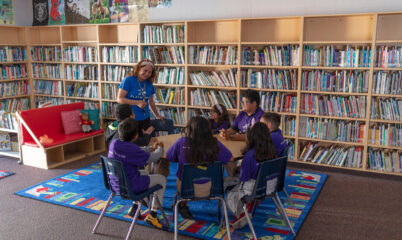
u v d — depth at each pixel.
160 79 5.64
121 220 3.30
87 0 6.34
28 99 6.88
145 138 3.38
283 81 4.91
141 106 4.03
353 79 4.56
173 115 5.62
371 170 4.61
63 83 6.48
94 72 6.15
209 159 2.63
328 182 4.38
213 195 2.74
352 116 4.63
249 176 2.73
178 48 5.45
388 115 4.47
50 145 4.79
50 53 6.55
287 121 4.98
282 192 3.99
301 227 3.18
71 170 4.78
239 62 5.05
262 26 5.17
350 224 3.25
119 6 6.11
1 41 6.54
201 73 5.36
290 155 5.04
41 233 3.06
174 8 5.70
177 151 2.78
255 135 2.73
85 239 2.96
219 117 4.11
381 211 3.53
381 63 4.41
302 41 4.69
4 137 5.41
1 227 3.16
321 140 4.81
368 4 4.60
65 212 3.48
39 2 6.84
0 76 6.25
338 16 4.73
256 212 3.46
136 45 5.77
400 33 4.51
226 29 5.39
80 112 5.55
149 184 2.86
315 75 4.73
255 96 3.73
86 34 6.49
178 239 2.97
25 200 3.76
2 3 6.44
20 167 4.89
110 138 3.71
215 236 2.99
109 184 2.94
